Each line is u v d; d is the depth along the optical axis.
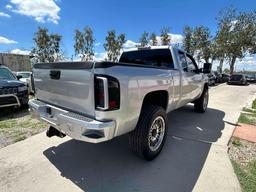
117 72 2.38
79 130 2.39
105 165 3.08
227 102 9.03
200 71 5.53
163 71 3.41
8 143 3.85
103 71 2.25
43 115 3.04
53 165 3.07
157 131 3.32
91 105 2.37
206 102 6.66
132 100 2.61
